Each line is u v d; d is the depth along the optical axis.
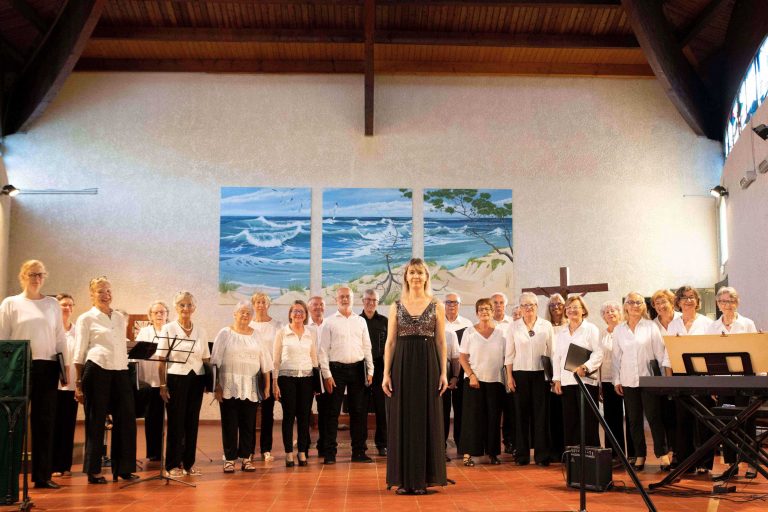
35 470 6.05
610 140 14.04
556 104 14.12
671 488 5.92
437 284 13.65
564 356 7.20
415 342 5.78
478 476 6.68
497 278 13.70
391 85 14.12
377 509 5.09
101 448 6.31
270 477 6.68
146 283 13.55
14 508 5.14
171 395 6.70
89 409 6.27
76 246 13.59
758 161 10.55
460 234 13.79
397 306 5.83
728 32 12.60
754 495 5.59
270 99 14.05
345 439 10.77
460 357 7.61
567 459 6.01
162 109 13.95
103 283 6.36
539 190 13.91
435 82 14.12
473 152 13.98
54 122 13.84
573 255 13.79
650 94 14.16
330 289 13.62
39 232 13.59
